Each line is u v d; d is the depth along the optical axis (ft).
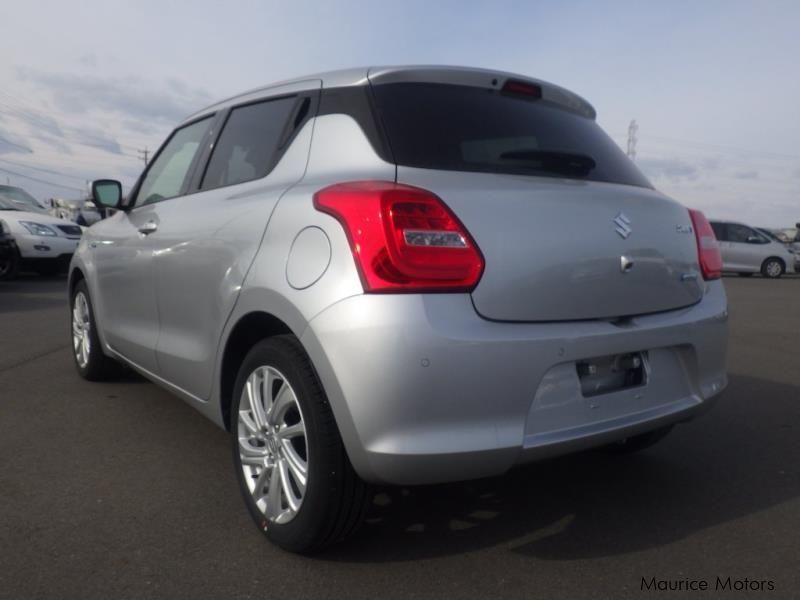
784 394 16.31
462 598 7.52
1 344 20.83
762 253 67.41
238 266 8.84
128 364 13.87
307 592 7.58
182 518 9.28
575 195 8.23
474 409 7.11
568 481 10.80
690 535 9.04
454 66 8.98
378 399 6.95
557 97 9.92
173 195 12.09
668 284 8.98
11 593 7.43
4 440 12.19
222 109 11.66
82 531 8.86
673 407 8.98
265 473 8.65
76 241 41.70
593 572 8.09
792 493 10.41
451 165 8.00
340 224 7.45
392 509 9.71
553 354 7.52
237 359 9.57
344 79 9.04
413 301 6.98
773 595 7.64
